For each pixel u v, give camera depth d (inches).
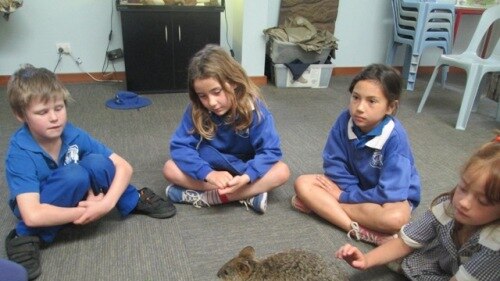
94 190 53.0
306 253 40.9
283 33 135.8
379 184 52.7
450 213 38.5
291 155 83.6
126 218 58.2
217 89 54.6
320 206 57.3
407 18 138.3
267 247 52.6
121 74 142.4
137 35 120.4
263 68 141.3
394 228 50.7
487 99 130.6
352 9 157.2
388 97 51.1
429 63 168.9
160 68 126.0
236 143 62.9
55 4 128.6
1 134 89.8
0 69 130.7
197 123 60.1
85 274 46.7
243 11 132.0
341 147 58.9
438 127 103.7
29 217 45.7
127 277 46.4
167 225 56.9
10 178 47.9
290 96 130.1
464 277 34.6
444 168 79.2
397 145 52.7
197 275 46.9
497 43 110.2
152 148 84.5
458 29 164.4
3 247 50.6
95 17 134.0
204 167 59.1
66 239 52.9
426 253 43.2
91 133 92.0
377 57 167.8
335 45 139.3
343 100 127.3
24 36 129.4
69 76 137.9
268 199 64.9
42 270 47.0
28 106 45.5
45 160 49.9
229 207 62.1
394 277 47.2
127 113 107.1
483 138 96.7
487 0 148.6
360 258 41.6
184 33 124.5
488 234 33.7
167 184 69.1
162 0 121.8
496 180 30.5
